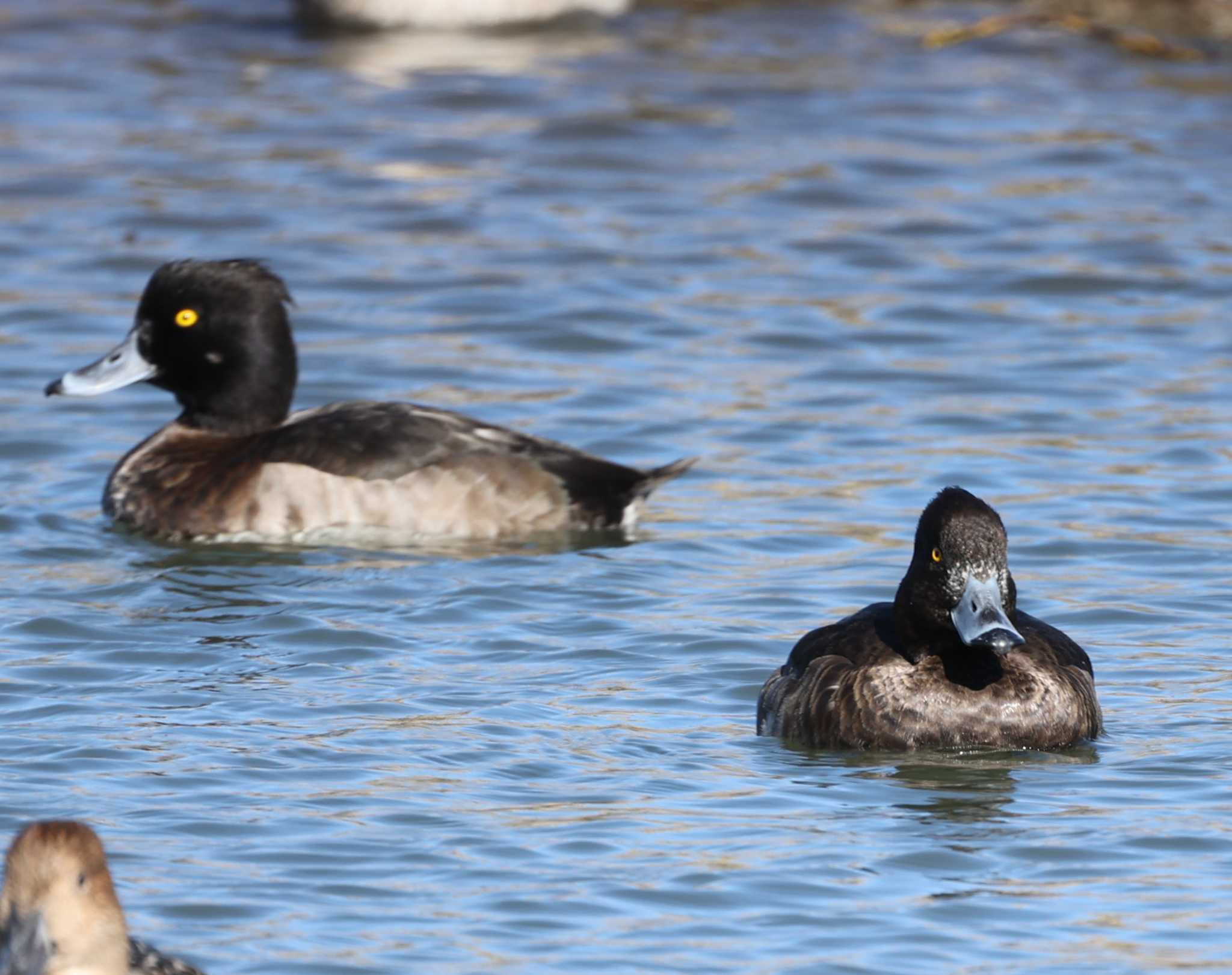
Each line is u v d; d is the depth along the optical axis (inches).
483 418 740.7
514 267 919.0
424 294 885.2
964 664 463.8
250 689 486.0
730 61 1267.2
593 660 512.7
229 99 1181.7
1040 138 1112.8
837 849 394.6
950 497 464.1
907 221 986.7
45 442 719.1
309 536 630.5
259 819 403.2
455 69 1242.0
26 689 485.4
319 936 353.1
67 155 1071.0
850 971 343.3
